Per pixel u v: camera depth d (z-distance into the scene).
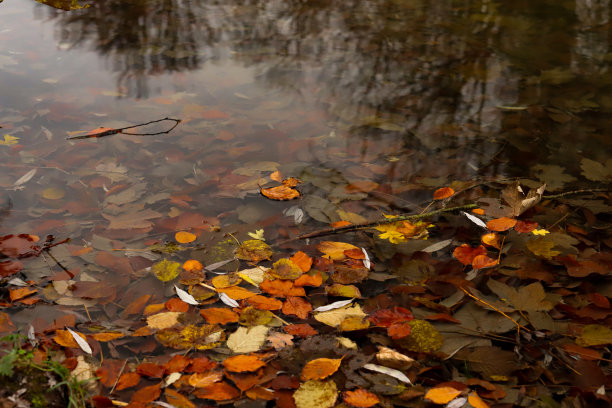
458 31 4.21
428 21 4.43
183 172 2.44
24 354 1.38
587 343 1.54
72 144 2.62
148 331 1.57
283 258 1.88
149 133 2.74
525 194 2.28
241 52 3.79
